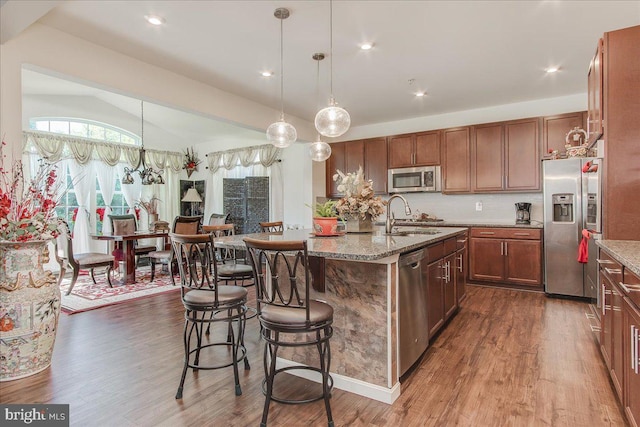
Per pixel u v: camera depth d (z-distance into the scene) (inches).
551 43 125.0
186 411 75.0
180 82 153.6
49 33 112.7
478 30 115.9
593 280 134.9
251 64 142.6
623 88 93.9
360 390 81.7
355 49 129.5
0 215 90.4
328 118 120.3
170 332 122.6
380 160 227.8
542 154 180.2
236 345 88.0
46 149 226.4
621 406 72.7
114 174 268.1
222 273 112.0
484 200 206.2
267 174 274.8
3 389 84.3
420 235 114.3
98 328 126.6
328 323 71.6
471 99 189.2
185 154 319.3
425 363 96.8
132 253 201.9
